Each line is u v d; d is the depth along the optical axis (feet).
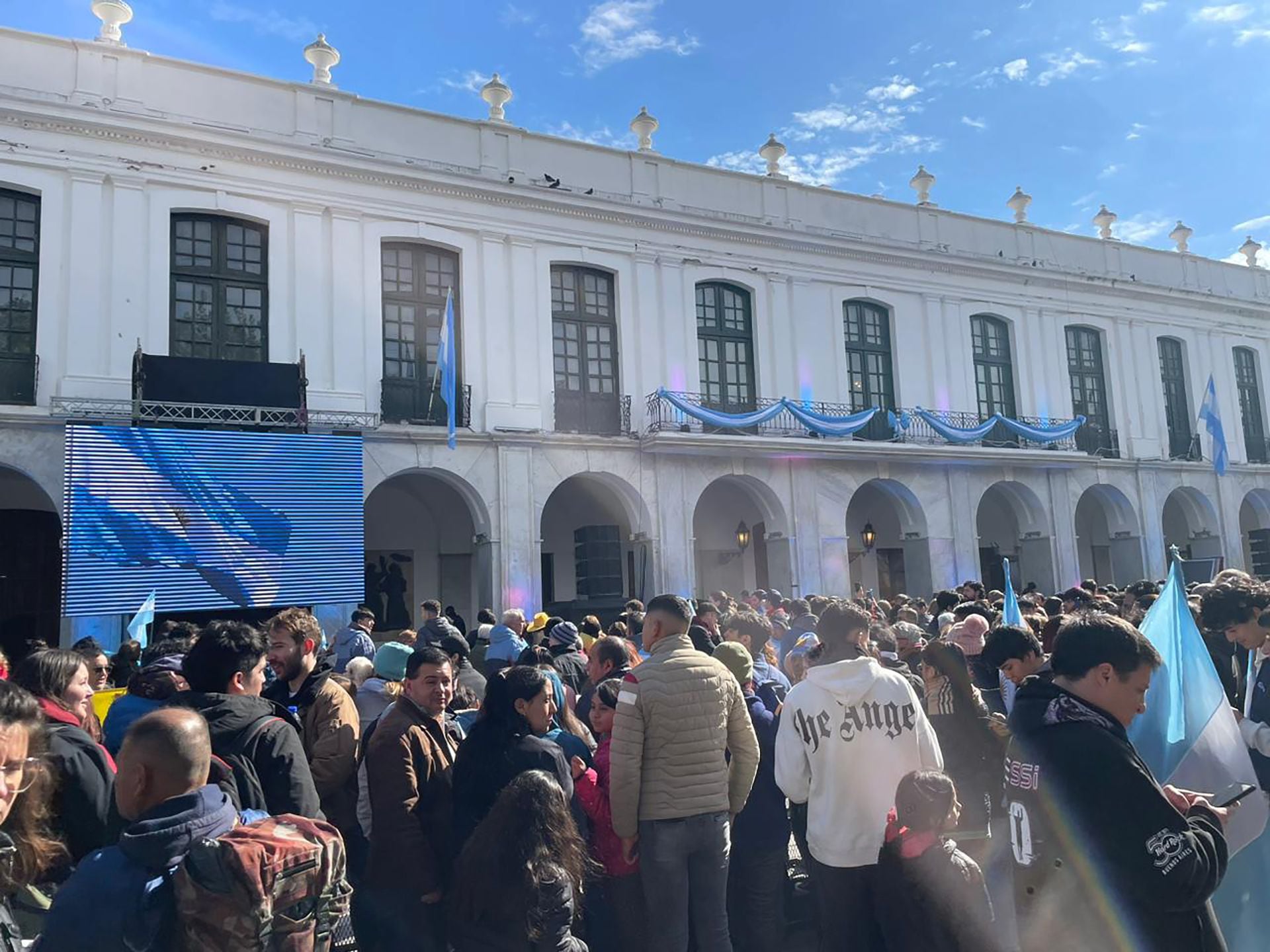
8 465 42.24
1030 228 75.61
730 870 16.44
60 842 8.93
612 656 17.34
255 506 44.86
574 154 59.16
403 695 14.44
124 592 41.34
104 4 47.24
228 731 11.32
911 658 21.13
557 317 57.93
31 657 13.32
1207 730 11.91
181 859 7.64
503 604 52.95
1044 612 29.07
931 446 64.75
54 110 44.75
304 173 51.01
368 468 50.47
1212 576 56.65
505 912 10.68
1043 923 8.77
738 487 70.38
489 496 53.78
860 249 67.00
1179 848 8.25
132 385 44.34
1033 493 71.26
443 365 49.47
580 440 56.13
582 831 14.42
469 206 55.52
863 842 12.78
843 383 65.46
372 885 13.29
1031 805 9.02
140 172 46.75
